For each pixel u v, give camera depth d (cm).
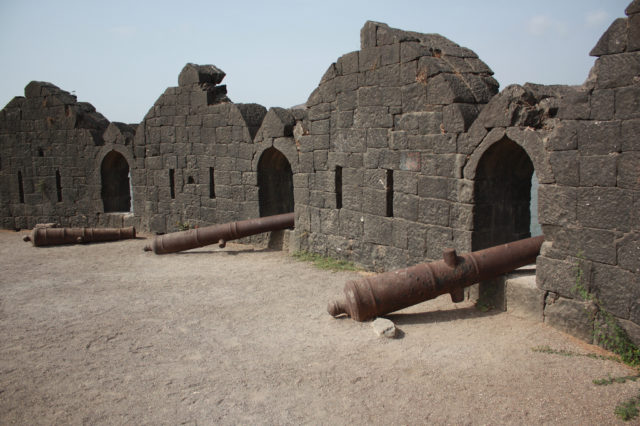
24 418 568
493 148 871
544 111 779
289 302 979
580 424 529
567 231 727
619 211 656
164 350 754
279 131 1387
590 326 702
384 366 675
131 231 1738
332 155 1239
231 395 612
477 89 948
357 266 1205
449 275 818
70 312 941
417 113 998
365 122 1129
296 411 574
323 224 1302
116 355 737
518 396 585
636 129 628
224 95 1664
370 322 830
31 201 2092
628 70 632
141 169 1834
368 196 1148
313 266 1253
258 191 1495
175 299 1020
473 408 566
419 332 786
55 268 1323
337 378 647
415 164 1016
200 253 1475
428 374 647
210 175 1642
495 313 839
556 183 737
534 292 785
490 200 928
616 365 642
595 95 671
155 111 1762
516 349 701
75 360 720
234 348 755
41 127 2028
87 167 1950
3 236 1959
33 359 725
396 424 544
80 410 583
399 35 1029
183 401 600
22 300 1024
